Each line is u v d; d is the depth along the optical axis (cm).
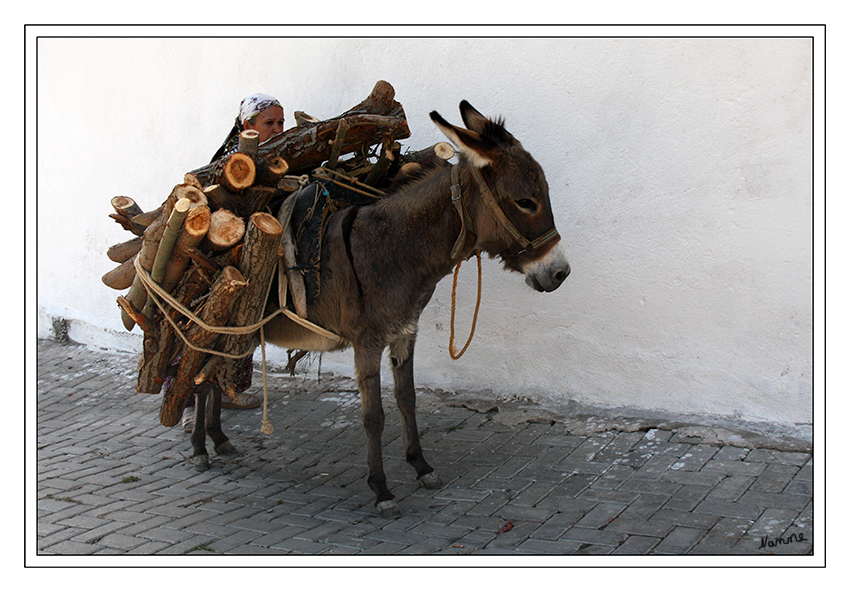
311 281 358
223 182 348
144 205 683
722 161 397
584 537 314
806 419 380
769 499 327
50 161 741
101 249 716
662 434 404
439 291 523
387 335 359
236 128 485
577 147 447
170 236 330
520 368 489
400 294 354
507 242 335
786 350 384
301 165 403
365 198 401
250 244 333
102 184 708
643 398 437
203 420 444
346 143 397
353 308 357
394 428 479
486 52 481
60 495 408
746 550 290
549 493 363
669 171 415
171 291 365
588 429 427
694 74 401
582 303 456
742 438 381
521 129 469
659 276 425
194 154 645
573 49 443
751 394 398
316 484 410
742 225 394
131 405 581
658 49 412
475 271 504
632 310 437
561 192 456
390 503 358
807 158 371
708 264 407
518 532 326
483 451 426
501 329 495
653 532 312
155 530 354
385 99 420
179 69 645
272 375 621
